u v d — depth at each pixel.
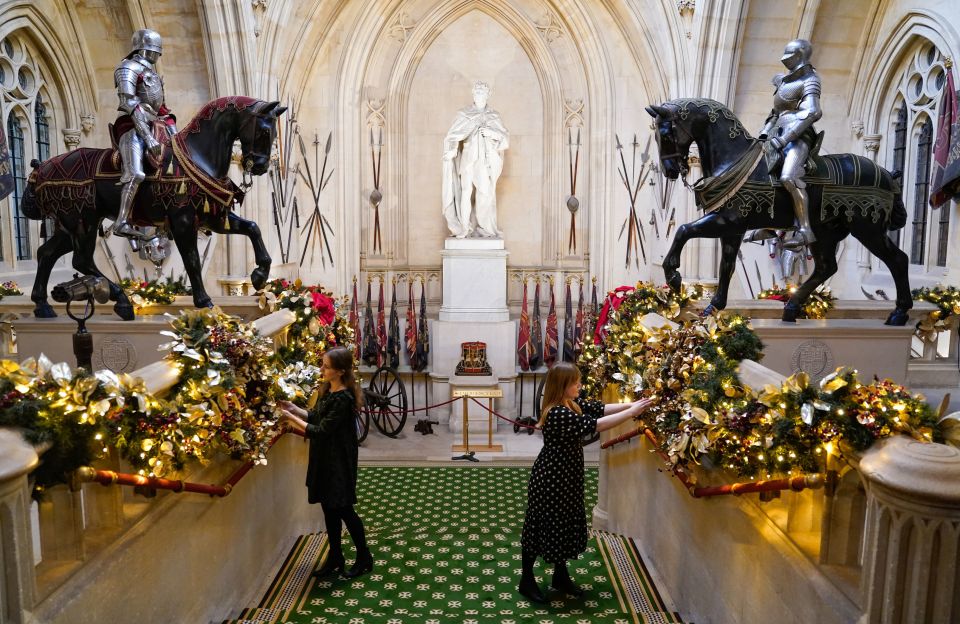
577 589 5.16
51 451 2.88
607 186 13.00
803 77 5.93
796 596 3.26
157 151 6.19
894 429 2.94
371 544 6.38
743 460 3.70
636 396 5.55
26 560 2.64
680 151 6.13
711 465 4.42
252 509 5.29
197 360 4.11
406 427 12.57
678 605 5.00
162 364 3.98
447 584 5.43
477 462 10.44
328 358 5.23
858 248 10.72
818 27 10.35
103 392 3.08
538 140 13.41
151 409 3.38
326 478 5.34
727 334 4.63
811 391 3.15
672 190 11.86
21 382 2.82
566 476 4.88
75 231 6.31
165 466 3.55
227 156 6.43
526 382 13.12
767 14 10.23
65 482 3.00
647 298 7.20
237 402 4.29
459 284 12.52
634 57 12.60
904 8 9.37
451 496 8.78
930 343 7.82
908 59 9.79
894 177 6.30
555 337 13.12
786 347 5.94
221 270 10.84
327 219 12.92
